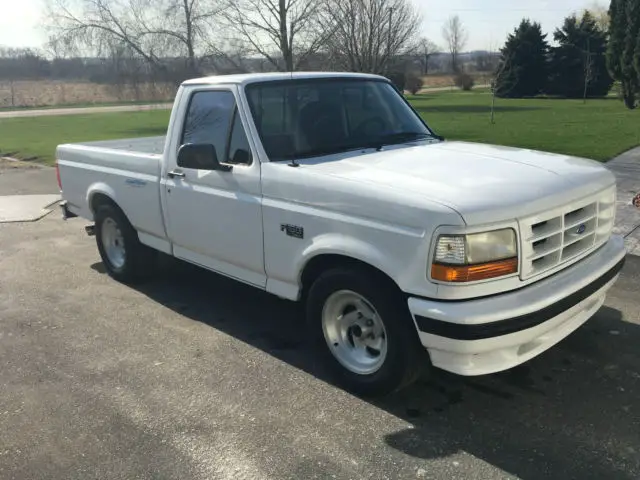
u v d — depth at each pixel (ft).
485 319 10.12
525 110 105.40
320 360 13.62
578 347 14.39
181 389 13.08
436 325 10.41
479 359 10.74
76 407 12.47
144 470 10.43
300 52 84.58
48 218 30.14
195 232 15.81
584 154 43.78
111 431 11.59
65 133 77.87
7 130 83.71
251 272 14.56
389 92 16.85
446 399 12.37
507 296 10.56
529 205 10.65
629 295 17.49
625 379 12.94
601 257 12.71
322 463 10.46
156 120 98.68
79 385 13.37
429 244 10.28
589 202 12.07
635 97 98.27
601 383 12.80
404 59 112.37
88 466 10.59
